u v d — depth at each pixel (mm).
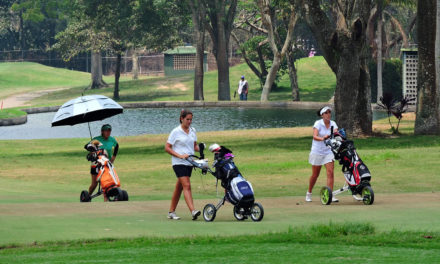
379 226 26203
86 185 53250
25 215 30281
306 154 70062
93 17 197250
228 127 122375
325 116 37438
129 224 27922
